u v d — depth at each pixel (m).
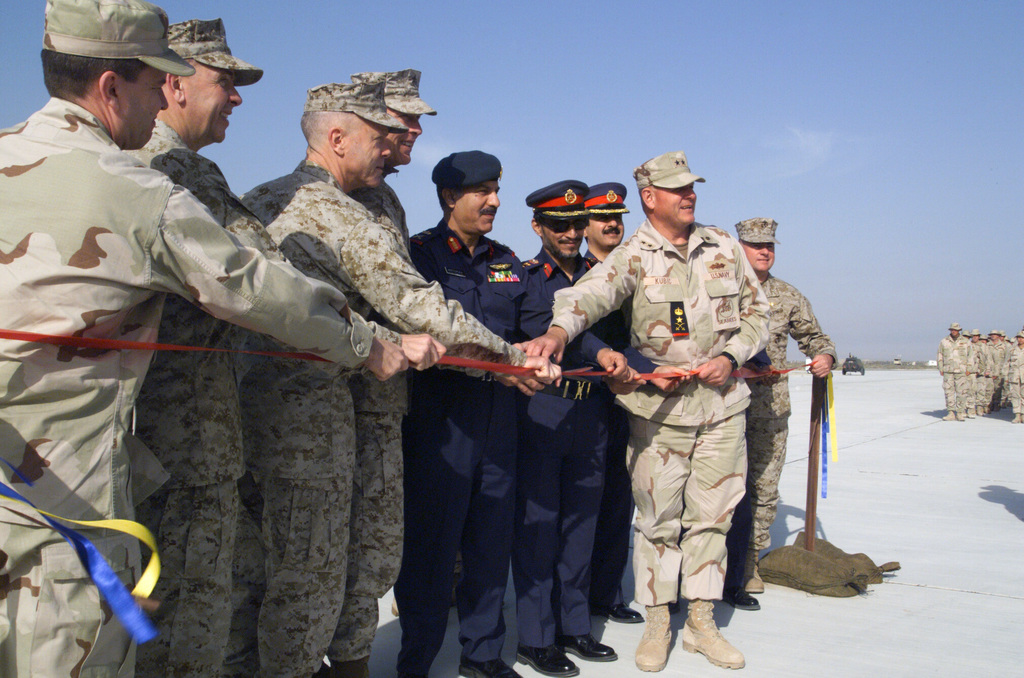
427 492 2.82
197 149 2.26
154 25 1.58
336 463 2.31
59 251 1.34
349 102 2.51
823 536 5.34
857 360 40.69
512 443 2.94
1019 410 14.03
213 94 2.19
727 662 3.11
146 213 1.43
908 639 3.45
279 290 1.60
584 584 3.26
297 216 2.34
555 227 3.39
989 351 17.25
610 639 3.46
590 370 3.12
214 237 1.53
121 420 1.45
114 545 1.43
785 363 4.30
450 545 2.82
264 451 2.28
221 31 2.21
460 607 2.96
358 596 2.64
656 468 3.16
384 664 3.07
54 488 1.34
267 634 2.26
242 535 2.46
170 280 1.50
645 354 3.29
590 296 3.05
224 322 1.97
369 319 2.53
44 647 1.30
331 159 2.55
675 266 3.24
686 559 3.25
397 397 2.70
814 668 3.12
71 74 1.49
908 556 4.85
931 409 16.91
